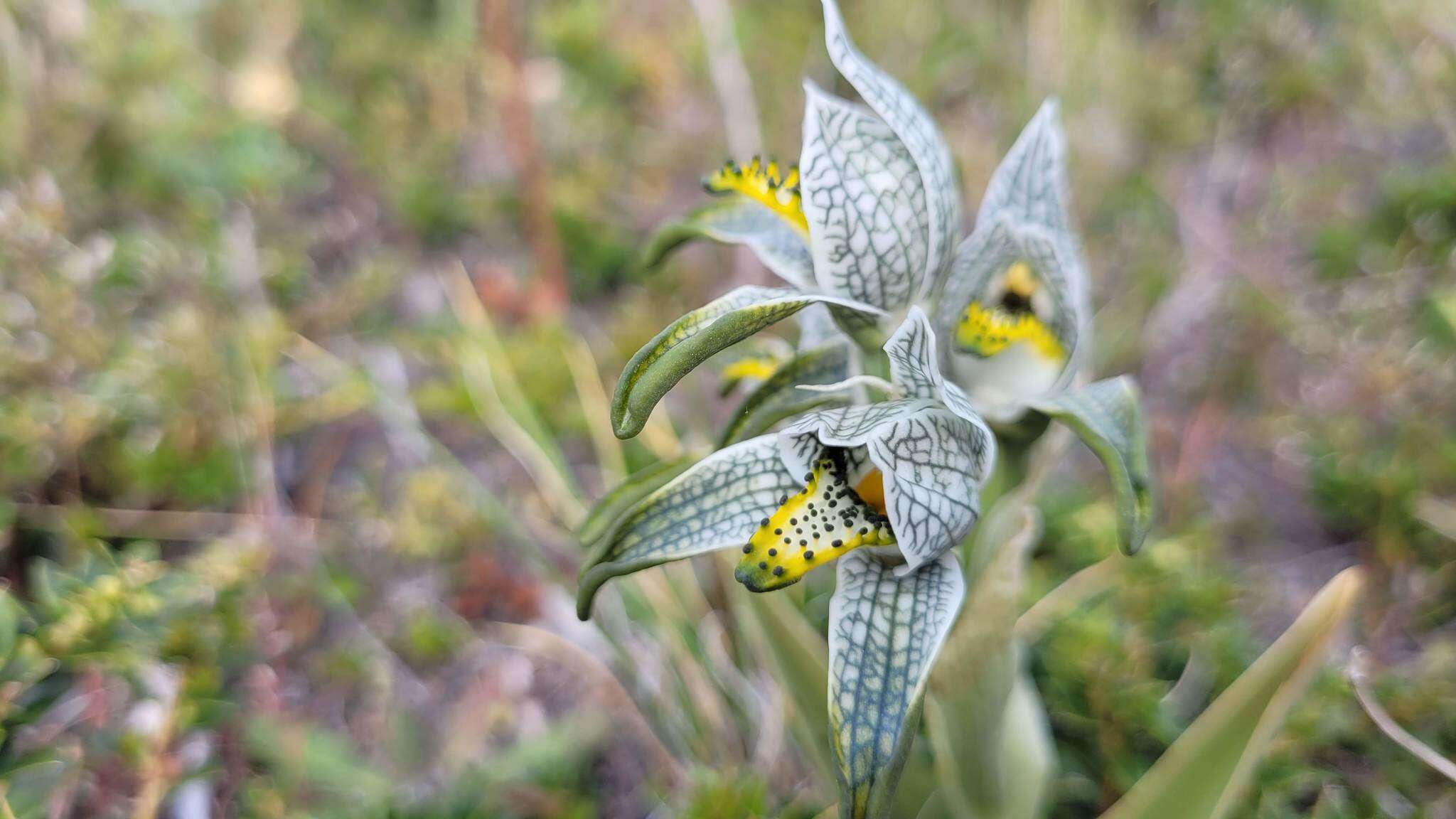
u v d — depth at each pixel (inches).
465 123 19.6
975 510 8.7
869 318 9.0
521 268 17.9
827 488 8.8
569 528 14.0
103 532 13.4
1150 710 11.8
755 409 9.7
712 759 12.3
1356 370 15.3
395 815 11.0
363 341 16.7
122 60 18.0
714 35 18.0
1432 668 12.1
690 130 19.1
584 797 12.2
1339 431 14.7
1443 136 18.5
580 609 9.1
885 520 8.7
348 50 20.4
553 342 15.9
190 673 11.0
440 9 21.9
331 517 14.5
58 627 10.6
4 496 13.1
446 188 18.7
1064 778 12.0
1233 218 18.3
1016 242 9.1
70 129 17.0
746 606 10.9
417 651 13.1
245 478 14.1
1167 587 13.1
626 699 12.5
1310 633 9.2
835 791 10.8
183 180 17.5
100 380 14.0
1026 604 13.2
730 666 13.0
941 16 20.6
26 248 14.1
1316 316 16.0
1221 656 12.6
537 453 14.2
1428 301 15.8
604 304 18.0
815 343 10.0
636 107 20.3
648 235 18.3
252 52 19.6
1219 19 20.5
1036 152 9.3
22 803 10.3
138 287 15.5
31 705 10.8
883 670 8.3
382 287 16.5
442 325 16.7
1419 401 14.7
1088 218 17.8
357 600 13.6
